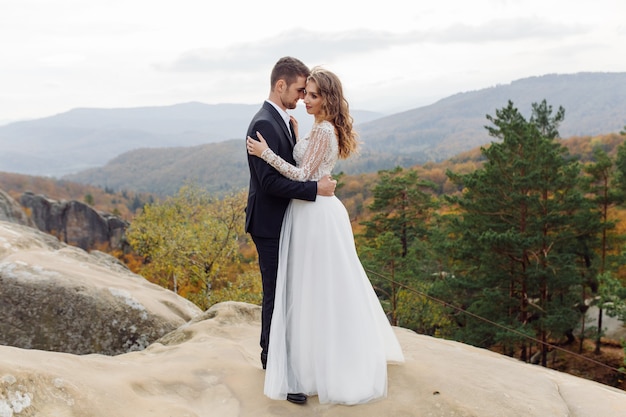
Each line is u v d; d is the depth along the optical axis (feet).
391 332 13.85
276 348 12.69
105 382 11.64
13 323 22.44
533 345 77.05
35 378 10.37
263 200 12.87
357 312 12.73
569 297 77.30
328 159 12.69
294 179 12.26
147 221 109.91
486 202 74.43
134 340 23.47
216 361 14.21
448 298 81.15
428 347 16.01
